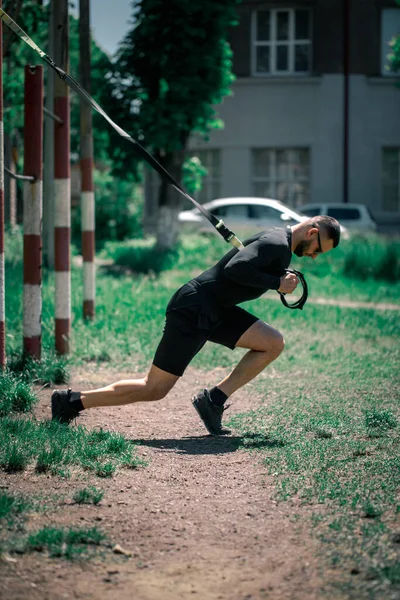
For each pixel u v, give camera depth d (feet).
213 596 10.00
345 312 43.29
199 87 62.59
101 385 24.41
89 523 12.45
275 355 18.11
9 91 48.73
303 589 10.16
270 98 94.27
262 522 12.64
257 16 94.27
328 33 93.15
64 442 16.57
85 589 10.13
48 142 49.44
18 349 25.99
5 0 33.65
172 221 72.13
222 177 95.45
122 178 66.69
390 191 95.14
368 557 11.00
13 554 11.00
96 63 64.54
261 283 16.47
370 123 93.97
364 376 26.40
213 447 17.46
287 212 78.33
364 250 65.67
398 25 93.76
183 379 26.12
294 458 16.22
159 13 61.67
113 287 49.01
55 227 27.48
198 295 17.08
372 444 17.51
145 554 11.30
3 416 19.44
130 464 15.80
